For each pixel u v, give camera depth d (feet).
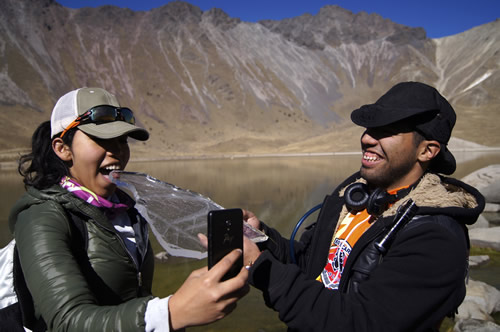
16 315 4.48
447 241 4.26
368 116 5.09
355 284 4.69
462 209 4.51
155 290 17.81
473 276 18.20
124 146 5.45
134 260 5.17
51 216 4.39
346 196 5.54
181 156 325.83
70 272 3.97
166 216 4.66
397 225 4.56
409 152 5.00
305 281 4.42
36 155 4.97
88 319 3.51
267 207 44.98
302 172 110.63
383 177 5.17
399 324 4.03
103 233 4.85
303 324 4.23
